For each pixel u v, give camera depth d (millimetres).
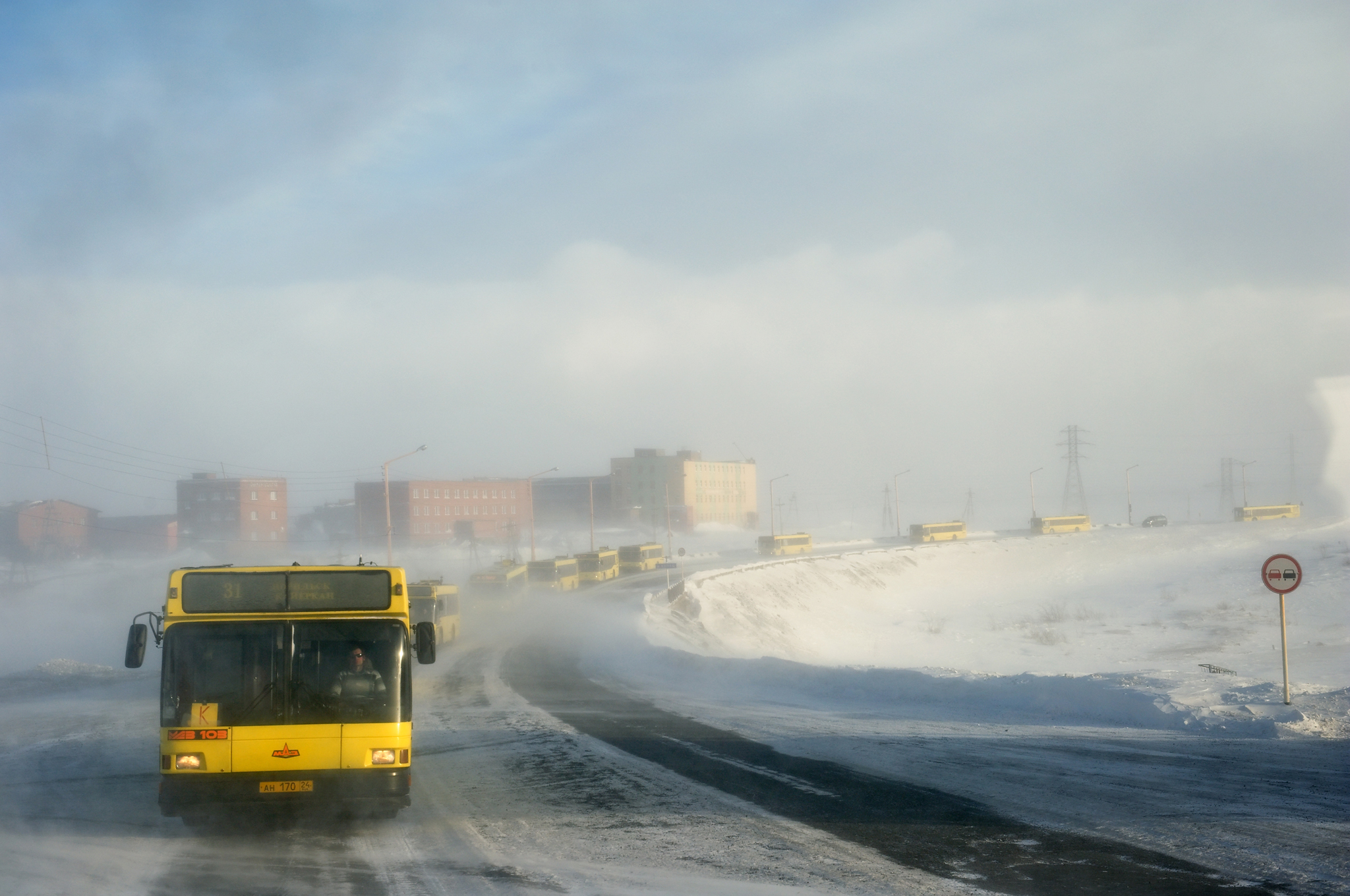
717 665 27000
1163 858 8062
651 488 164000
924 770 12031
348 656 9914
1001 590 85562
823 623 68125
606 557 83625
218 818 10336
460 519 141125
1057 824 9242
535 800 11016
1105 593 77062
